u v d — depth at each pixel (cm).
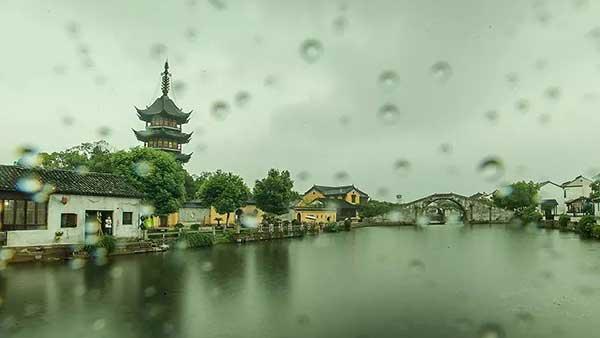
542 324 796
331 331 756
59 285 1094
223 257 1817
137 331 736
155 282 1172
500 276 1291
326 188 6050
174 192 2409
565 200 5031
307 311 882
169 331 740
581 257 1728
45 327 744
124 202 1961
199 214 3712
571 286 1131
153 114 3606
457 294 1041
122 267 1433
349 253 2002
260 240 2773
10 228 1528
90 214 1816
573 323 801
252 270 1441
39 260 1510
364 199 5888
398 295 1032
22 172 1650
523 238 2859
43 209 1625
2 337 692
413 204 5438
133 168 2339
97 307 880
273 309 895
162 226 3166
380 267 1498
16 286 1077
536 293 1050
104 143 3284
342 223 4100
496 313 867
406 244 2475
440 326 788
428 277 1296
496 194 4712
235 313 863
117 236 1908
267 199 3259
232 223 3675
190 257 1784
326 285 1170
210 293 1050
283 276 1312
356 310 893
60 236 1655
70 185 1745
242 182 3158
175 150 3666
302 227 3338
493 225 5034
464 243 2516
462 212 5666
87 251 1636
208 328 762
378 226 5097
